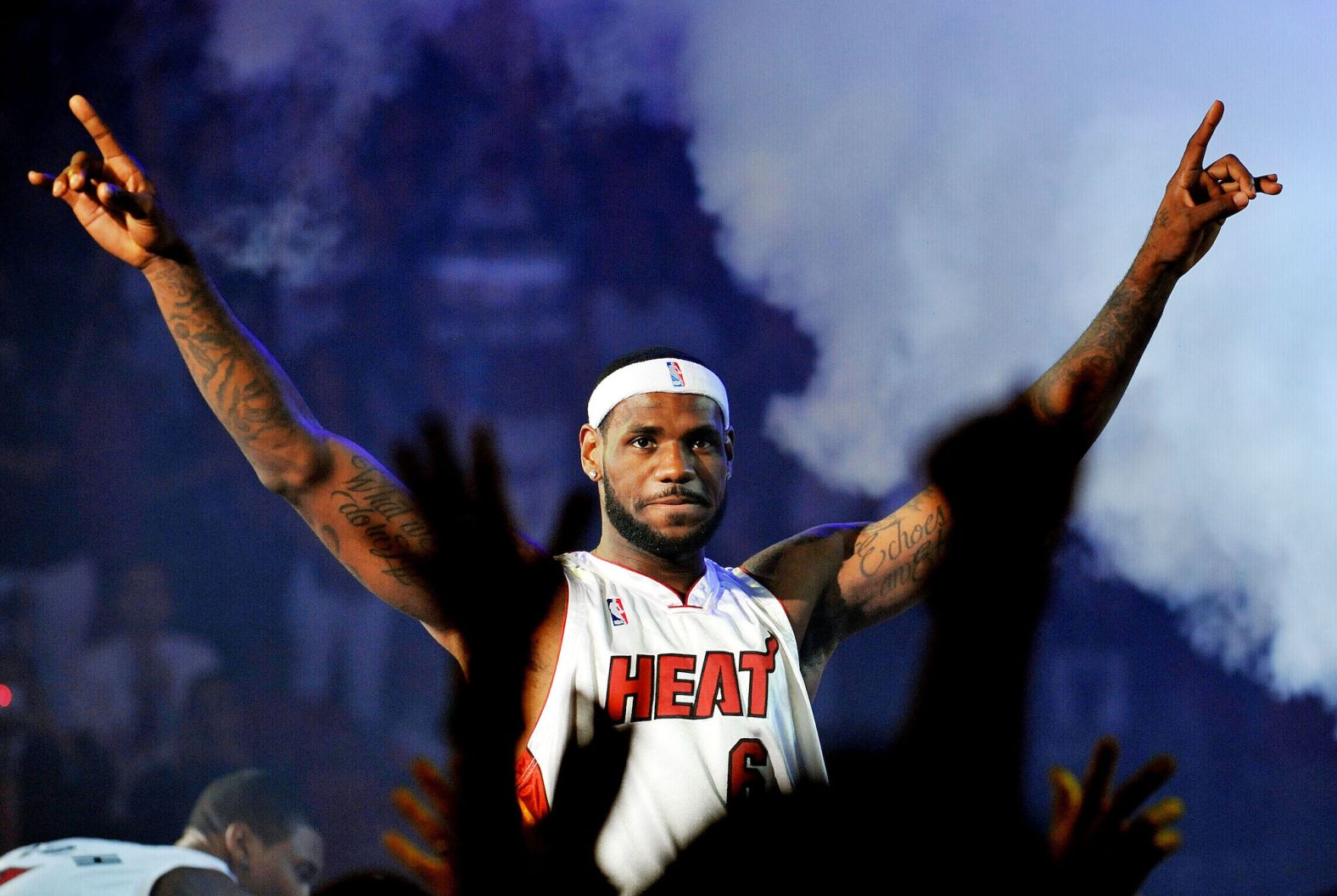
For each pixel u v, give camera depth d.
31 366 41.47
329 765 37.09
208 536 40.44
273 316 43.06
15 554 40.09
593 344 43.31
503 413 42.66
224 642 39.34
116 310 41.94
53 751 36.25
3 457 40.41
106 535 40.41
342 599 39.34
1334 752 39.31
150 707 38.00
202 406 41.62
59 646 39.00
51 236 42.09
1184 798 38.16
